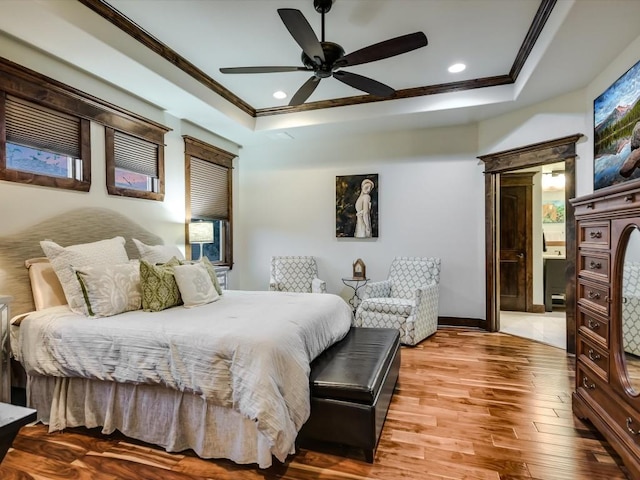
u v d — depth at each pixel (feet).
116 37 9.11
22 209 8.79
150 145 12.86
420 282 14.96
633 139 8.93
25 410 4.53
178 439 6.67
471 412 8.07
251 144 18.48
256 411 5.57
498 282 15.01
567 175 12.10
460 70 12.12
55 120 9.57
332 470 6.14
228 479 5.96
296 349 6.54
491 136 14.74
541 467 6.13
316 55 7.98
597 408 6.82
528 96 12.29
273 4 8.57
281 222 18.35
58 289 8.70
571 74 10.69
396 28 9.59
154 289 8.39
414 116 14.33
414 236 16.31
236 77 12.60
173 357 6.50
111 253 9.52
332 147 17.43
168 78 10.91
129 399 7.02
